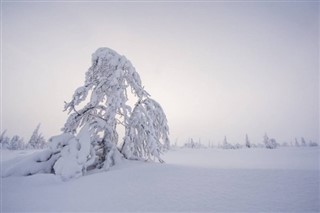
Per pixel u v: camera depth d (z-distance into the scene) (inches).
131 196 227.9
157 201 208.4
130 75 531.2
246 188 235.0
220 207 186.7
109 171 372.8
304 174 274.7
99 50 529.0
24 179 323.0
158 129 543.5
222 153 1952.5
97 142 487.8
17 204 220.7
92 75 526.0
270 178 265.9
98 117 505.0
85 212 190.2
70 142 404.8
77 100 468.4
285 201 194.1
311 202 187.8
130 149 511.5
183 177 296.5
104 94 519.5
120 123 527.8
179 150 2581.2
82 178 336.5
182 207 190.1
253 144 3245.6
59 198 237.8
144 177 309.0
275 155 1482.5
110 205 204.5
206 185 253.4
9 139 2133.4
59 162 360.8
